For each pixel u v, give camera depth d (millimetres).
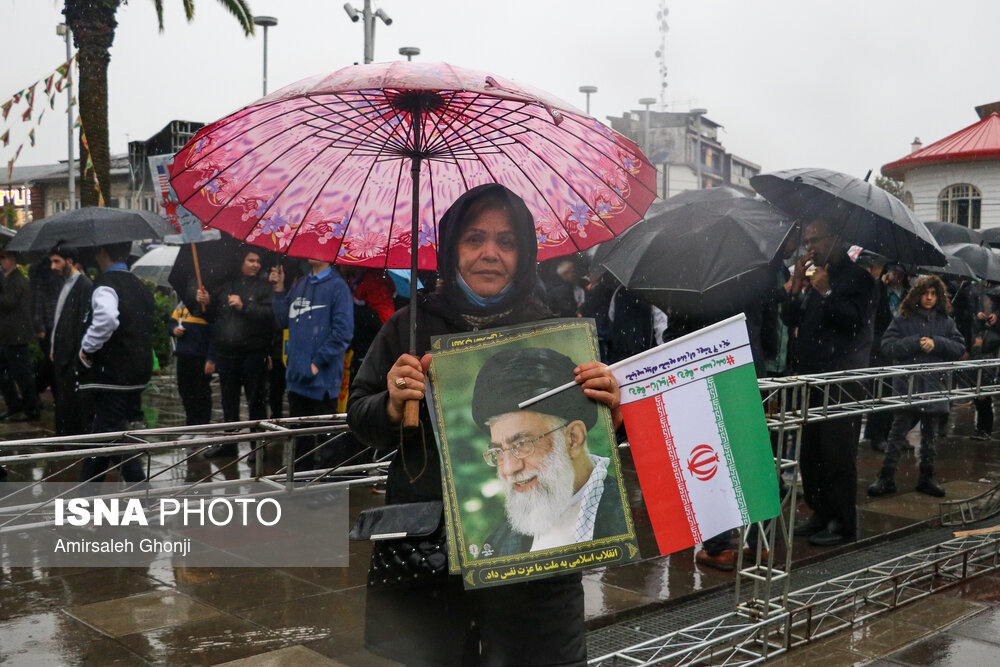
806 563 5316
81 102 11656
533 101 2082
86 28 11461
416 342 2449
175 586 4594
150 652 3775
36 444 4512
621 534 2287
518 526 2254
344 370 7047
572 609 2375
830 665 3943
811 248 5633
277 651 3814
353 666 3674
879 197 5500
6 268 9703
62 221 7090
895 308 8992
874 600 4727
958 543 5668
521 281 2434
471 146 2678
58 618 4125
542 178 2750
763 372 5301
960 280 10094
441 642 2375
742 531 4199
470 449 2273
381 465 5836
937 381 6961
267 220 2723
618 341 7352
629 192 2680
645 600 4578
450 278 2443
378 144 2645
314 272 6539
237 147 2543
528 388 2314
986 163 25484
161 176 5930
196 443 4840
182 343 8078
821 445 5586
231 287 7613
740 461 2541
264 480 5668
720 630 4188
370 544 5359
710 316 5203
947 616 4586
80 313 7262
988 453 9125
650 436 2502
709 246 5129
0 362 9789
